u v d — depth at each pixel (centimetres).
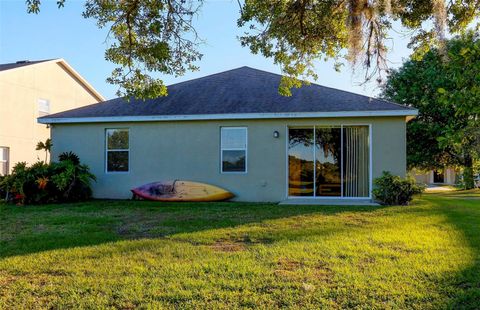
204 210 962
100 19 716
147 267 459
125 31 731
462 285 391
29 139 1880
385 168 1148
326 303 349
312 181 1224
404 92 2009
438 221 759
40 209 1014
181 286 394
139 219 824
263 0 723
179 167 1270
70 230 701
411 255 499
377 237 611
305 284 392
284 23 742
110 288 391
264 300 358
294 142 1237
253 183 1222
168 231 684
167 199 1209
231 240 609
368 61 645
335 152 1212
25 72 1867
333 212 903
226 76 1571
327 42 782
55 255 516
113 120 1291
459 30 718
